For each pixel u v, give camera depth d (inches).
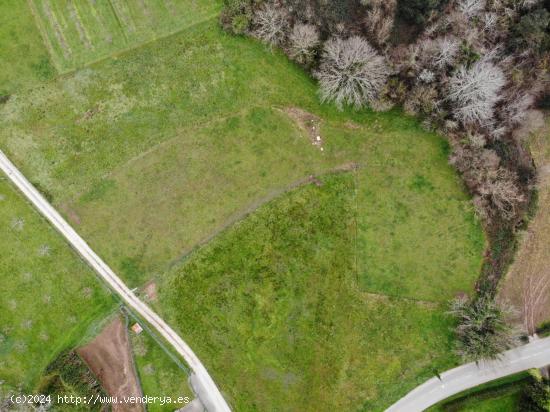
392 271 2133.4
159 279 2123.5
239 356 2111.2
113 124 2158.0
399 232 2135.8
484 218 2108.8
